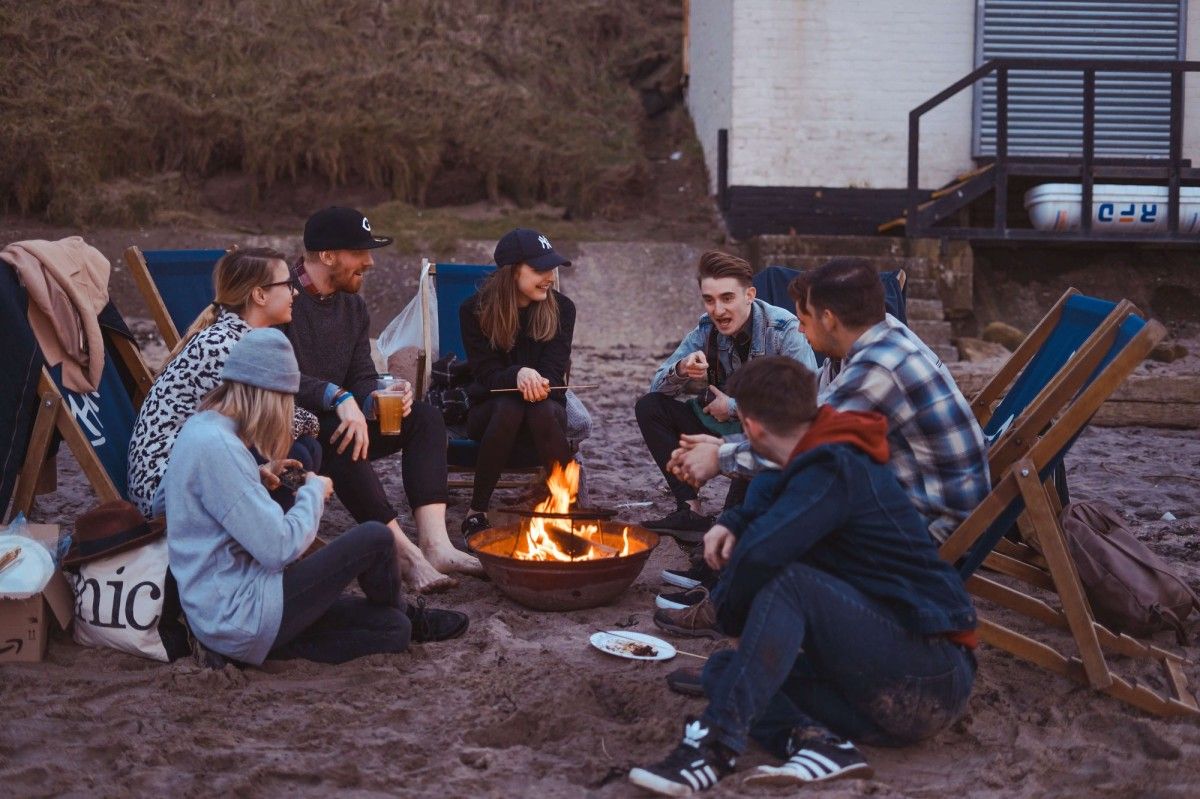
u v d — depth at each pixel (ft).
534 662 11.87
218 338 13.08
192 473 11.04
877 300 11.19
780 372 9.55
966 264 40.06
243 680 11.32
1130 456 24.09
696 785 8.98
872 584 9.37
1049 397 11.84
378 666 11.84
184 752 9.80
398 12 49.75
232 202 44.14
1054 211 39.65
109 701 10.80
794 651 9.10
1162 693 11.41
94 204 41.24
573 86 50.80
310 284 15.47
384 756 9.87
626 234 45.39
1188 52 42.47
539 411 16.38
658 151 49.93
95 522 11.89
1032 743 10.09
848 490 9.14
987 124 43.21
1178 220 39.17
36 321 14.10
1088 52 42.60
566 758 9.93
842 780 9.23
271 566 11.00
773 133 43.47
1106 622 12.83
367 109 46.19
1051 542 10.89
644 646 12.32
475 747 10.07
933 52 43.19
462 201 46.42
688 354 16.44
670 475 16.70
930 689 9.36
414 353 18.86
